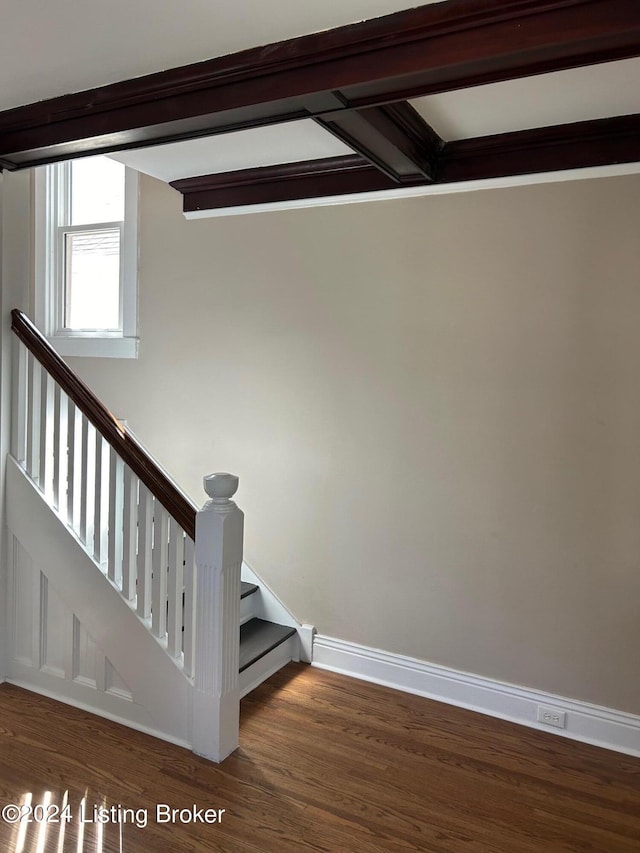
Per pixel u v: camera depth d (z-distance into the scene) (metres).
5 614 2.95
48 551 2.80
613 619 2.61
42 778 2.29
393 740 2.63
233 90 1.96
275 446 3.30
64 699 2.82
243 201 3.23
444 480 2.89
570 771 2.47
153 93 2.09
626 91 2.12
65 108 2.27
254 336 3.32
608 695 2.64
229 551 2.38
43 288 4.08
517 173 2.60
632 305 2.50
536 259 2.65
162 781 2.30
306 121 2.40
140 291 3.66
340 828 2.11
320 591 3.23
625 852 2.06
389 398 2.99
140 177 3.62
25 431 2.90
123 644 2.64
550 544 2.70
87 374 3.85
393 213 2.92
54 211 4.09
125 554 2.62
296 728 2.69
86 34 1.82
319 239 3.11
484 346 2.77
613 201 2.50
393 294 2.95
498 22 1.59
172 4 1.65
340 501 3.15
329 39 1.77
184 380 3.54
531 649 2.77
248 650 3.02
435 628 2.96
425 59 1.68
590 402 2.59
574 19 1.52
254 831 2.08
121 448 2.56
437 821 2.17
